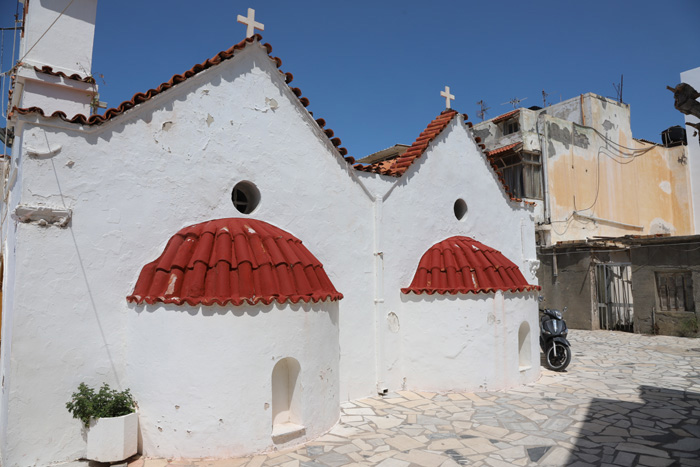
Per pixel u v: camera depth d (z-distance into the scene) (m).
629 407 7.53
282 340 5.91
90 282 5.73
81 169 5.76
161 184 6.32
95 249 5.79
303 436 6.04
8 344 5.47
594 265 17.86
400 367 8.72
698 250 15.17
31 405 5.27
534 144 20.47
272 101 7.42
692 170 25.20
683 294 15.66
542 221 20.02
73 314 5.60
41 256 5.44
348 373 7.96
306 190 7.71
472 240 9.96
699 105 4.51
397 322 8.78
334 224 8.04
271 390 5.79
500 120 22.50
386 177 8.85
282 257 6.36
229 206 6.89
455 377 8.42
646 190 24.53
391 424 6.77
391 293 8.74
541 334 10.82
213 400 5.50
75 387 5.57
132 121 6.14
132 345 5.84
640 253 16.61
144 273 5.98
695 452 5.65
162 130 6.37
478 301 8.51
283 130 7.51
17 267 5.29
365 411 7.37
